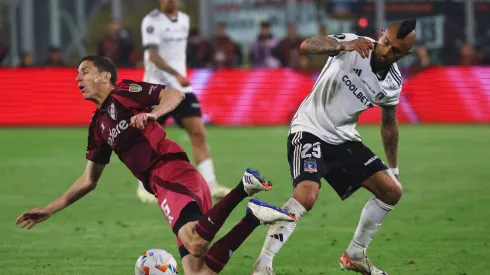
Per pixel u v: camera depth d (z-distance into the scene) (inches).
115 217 1226.0
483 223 1172.5
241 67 2785.4
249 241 1064.8
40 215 807.7
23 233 1117.1
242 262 953.5
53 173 1660.9
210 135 2342.5
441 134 2322.8
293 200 792.9
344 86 819.4
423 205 1310.3
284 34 3107.8
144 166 768.3
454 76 2662.4
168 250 1015.0
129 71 2600.9
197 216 743.7
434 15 3090.6
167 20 1378.0
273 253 791.7
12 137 2303.2
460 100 2659.9
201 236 717.3
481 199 1359.5
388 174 839.1
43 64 2972.4
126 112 767.7
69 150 2020.2
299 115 844.6
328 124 825.5
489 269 909.8
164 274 776.9
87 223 1182.9
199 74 2635.3
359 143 845.2
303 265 935.7
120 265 936.3
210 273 742.5
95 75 777.6
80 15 3152.1
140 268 779.4
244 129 2511.1
